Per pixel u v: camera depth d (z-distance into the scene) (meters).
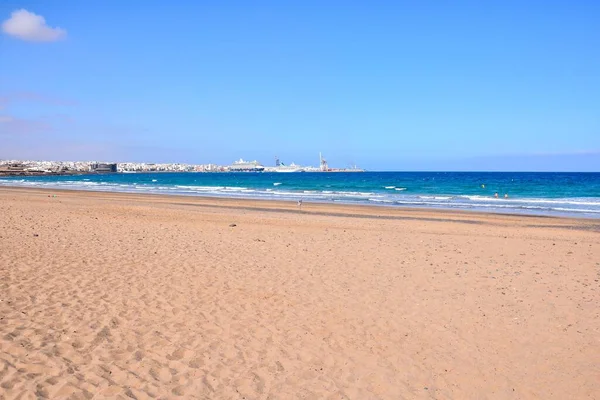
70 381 4.93
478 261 11.73
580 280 9.91
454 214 25.72
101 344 5.94
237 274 9.74
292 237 15.02
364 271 10.30
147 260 10.77
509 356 6.02
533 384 5.31
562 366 5.76
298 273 9.98
